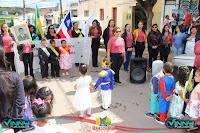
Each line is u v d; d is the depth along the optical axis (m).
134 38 7.21
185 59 5.82
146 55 9.26
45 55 6.27
